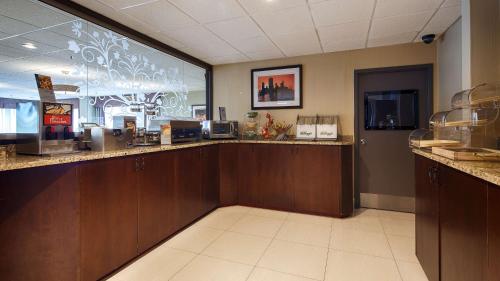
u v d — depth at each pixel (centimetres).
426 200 190
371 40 328
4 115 182
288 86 397
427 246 190
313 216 331
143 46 315
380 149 365
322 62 379
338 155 322
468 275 127
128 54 324
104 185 191
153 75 364
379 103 364
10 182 170
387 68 349
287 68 397
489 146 205
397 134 358
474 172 116
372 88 366
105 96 295
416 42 338
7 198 170
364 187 373
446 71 301
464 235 132
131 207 215
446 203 155
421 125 347
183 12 247
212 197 345
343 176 323
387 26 285
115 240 200
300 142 337
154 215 241
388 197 363
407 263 215
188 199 292
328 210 327
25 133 177
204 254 233
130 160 214
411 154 353
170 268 210
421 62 337
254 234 276
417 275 197
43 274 173
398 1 231
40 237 171
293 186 344
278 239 264
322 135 352
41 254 172
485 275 112
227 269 209
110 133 211
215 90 445
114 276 198
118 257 203
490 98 186
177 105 411
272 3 232
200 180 315
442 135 251
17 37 298
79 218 172
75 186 171
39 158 161
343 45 346
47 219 172
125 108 318
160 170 248
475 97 202
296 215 335
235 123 390
